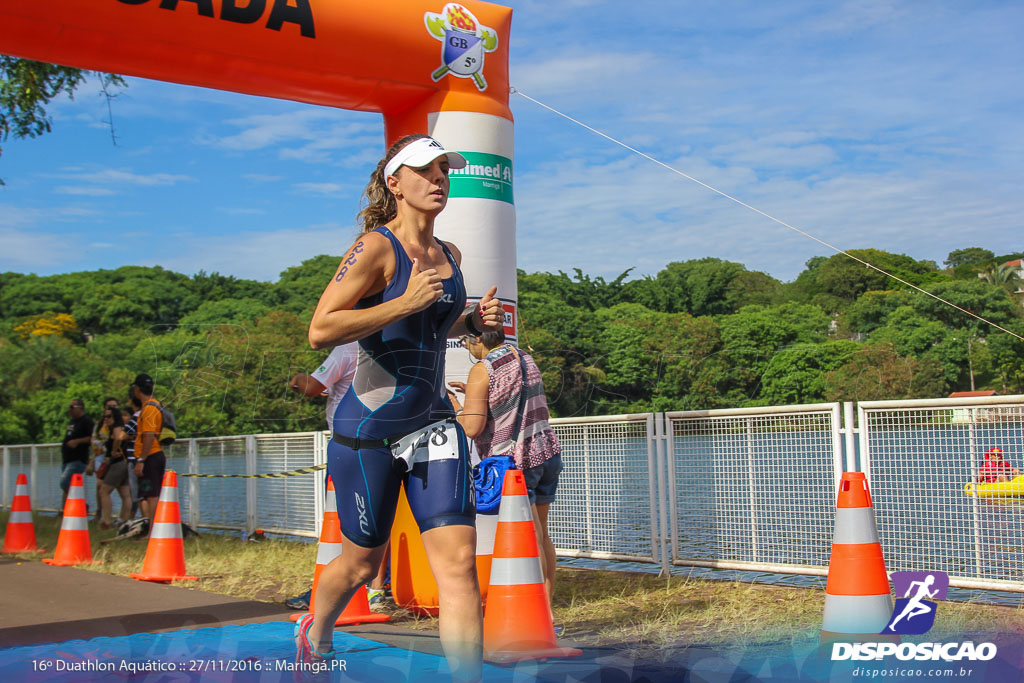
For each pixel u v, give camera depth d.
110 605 4.96
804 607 4.37
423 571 4.64
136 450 8.66
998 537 4.57
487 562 4.57
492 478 4.29
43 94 10.52
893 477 4.94
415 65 4.79
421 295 2.48
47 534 9.70
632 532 6.12
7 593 5.43
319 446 8.27
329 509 4.66
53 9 4.00
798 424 5.34
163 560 6.11
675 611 4.43
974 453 4.66
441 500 2.64
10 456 14.66
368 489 2.65
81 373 27.27
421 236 2.78
